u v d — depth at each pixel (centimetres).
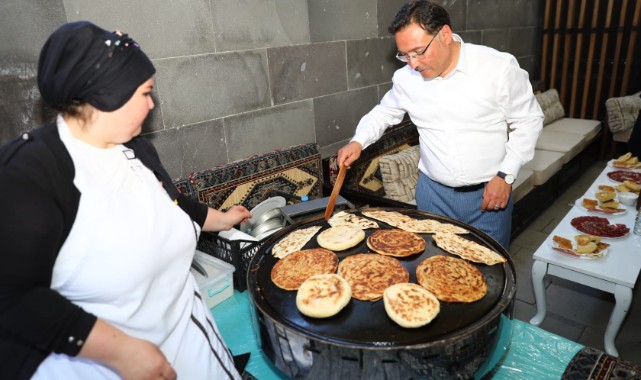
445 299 96
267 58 203
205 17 175
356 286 104
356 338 85
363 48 257
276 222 162
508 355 107
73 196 67
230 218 124
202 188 178
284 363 92
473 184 164
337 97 248
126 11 150
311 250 122
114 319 76
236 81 192
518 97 150
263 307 96
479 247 118
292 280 107
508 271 106
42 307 61
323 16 228
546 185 342
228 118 193
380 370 81
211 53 180
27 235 59
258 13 194
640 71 443
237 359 113
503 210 166
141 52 72
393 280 105
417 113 166
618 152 454
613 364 101
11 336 66
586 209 224
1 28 123
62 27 66
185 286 93
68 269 69
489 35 394
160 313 83
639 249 184
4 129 128
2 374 69
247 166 195
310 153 223
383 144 278
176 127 175
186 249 90
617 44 445
